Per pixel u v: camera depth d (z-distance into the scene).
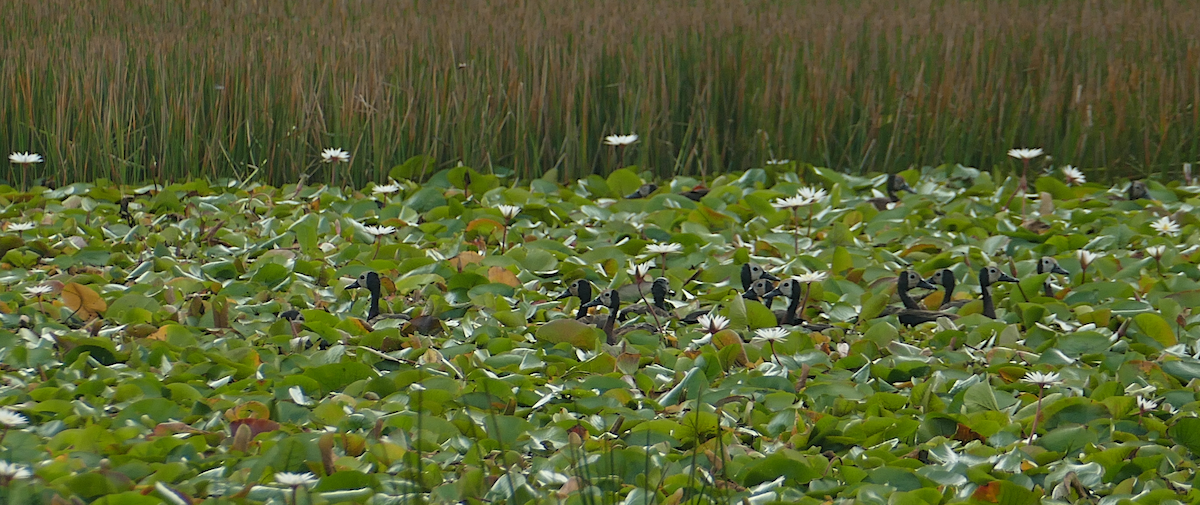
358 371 5.99
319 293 7.86
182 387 5.71
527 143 12.27
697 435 5.19
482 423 5.45
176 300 7.54
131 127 11.91
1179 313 7.05
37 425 5.37
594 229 9.71
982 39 13.45
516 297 7.76
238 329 6.98
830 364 6.44
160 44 12.33
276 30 14.04
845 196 11.16
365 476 4.68
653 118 12.42
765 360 6.54
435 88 11.99
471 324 7.07
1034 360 6.42
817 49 13.10
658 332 7.04
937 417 5.39
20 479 4.54
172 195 10.40
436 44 12.93
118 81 11.75
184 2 15.81
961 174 11.89
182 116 11.80
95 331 6.81
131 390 5.71
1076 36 13.68
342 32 13.86
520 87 12.14
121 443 5.11
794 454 4.92
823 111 12.51
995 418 5.48
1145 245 9.02
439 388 5.90
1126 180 11.80
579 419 5.45
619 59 12.72
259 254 8.88
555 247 8.88
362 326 6.91
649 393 6.07
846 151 12.56
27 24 14.22
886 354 6.70
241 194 11.11
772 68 12.72
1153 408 5.44
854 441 5.27
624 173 11.28
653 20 13.95
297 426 5.38
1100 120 12.18
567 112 12.10
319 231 9.60
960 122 12.45
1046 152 12.48
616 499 4.61
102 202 10.81
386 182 11.89
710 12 14.59
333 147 11.95
